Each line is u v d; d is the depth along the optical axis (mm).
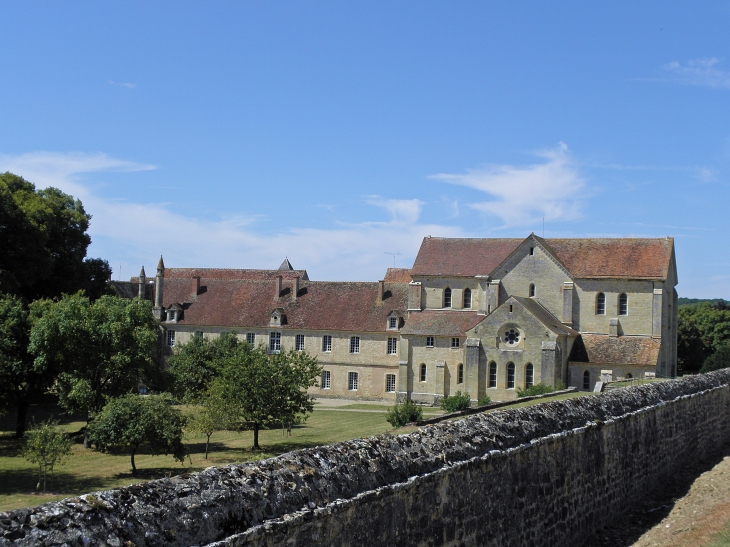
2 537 7008
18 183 71688
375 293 85188
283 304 87000
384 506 11695
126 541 7840
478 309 77875
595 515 20250
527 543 16344
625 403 23844
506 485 15625
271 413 49344
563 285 72625
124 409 41969
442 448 13867
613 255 73312
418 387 76500
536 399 41594
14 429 57531
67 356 50719
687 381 31453
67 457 46156
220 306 89062
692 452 30547
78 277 72625
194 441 53375
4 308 51906
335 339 82625
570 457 18906
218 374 61344
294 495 10102
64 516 7590
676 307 77625
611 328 70375
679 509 22484
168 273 107688
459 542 13750
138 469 42812
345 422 61281
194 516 8664
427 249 83000
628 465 23109
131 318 52469
